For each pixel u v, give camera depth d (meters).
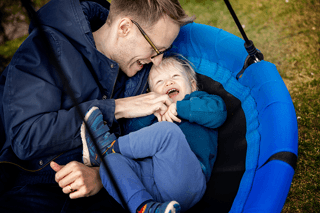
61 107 1.25
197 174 1.13
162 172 1.10
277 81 1.23
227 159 1.31
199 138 1.35
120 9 1.26
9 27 2.38
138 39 1.29
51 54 0.79
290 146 1.01
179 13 1.28
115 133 1.38
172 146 1.10
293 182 1.55
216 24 2.56
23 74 1.15
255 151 1.19
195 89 1.62
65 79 0.81
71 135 1.18
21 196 1.11
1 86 1.32
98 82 1.43
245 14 2.61
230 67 1.54
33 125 1.11
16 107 1.13
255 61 1.37
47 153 1.19
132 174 1.08
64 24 1.32
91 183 1.10
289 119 1.09
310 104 1.87
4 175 1.21
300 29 2.38
